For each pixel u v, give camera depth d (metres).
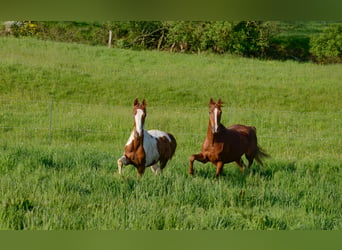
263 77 34.22
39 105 23.78
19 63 29.89
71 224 7.76
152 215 8.16
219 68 36.66
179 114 23.81
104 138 19.06
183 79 31.64
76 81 28.42
